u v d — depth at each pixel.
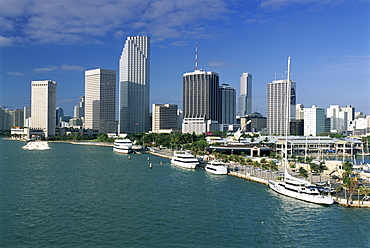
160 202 157.38
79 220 130.62
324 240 114.31
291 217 136.38
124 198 164.38
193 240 112.31
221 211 143.88
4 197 163.50
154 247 106.38
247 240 113.25
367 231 122.31
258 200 162.00
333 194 166.62
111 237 114.12
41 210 143.12
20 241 110.31
